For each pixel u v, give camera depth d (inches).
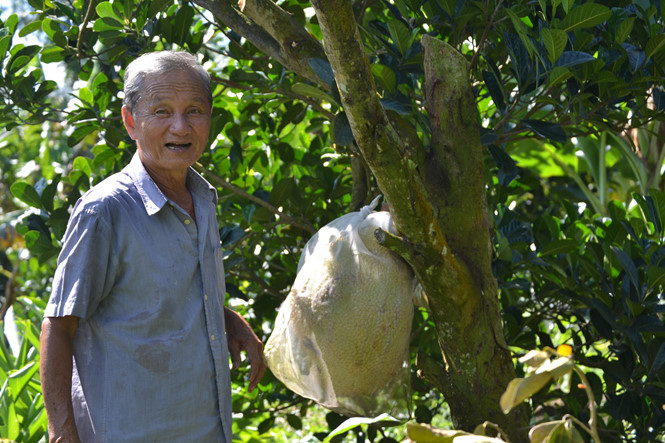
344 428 68.7
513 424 72.7
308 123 136.6
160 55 67.4
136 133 67.6
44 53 103.0
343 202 122.7
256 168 124.0
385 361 70.7
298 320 72.4
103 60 106.4
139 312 63.7
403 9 85.0
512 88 98.6
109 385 63.2
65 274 61.4
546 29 73.5
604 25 92.5
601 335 101.7
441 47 74.8
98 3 99.3
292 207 109.1
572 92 85.6
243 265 114.3
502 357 73.3
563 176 198.7
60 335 61.2
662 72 87.9
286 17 80.9
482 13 88.0
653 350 93.6
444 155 75.1
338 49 56.7
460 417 74.2
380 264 70.7
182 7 98.3
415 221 64.4
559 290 99.3
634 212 145.5
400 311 70.4
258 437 155.6
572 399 100.4
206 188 71.7
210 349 66.9
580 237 110.9
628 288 93.1
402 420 74.2
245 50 109.8
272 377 118.4
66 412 60.6
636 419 99.1
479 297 71.7
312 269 73.4
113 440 62.6
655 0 94.1
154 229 64.9
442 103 75.0
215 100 122.6
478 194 74.8
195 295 66.8
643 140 153.9
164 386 63.8
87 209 62.2
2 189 300.7
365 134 60.4
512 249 102.3
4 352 133.0
